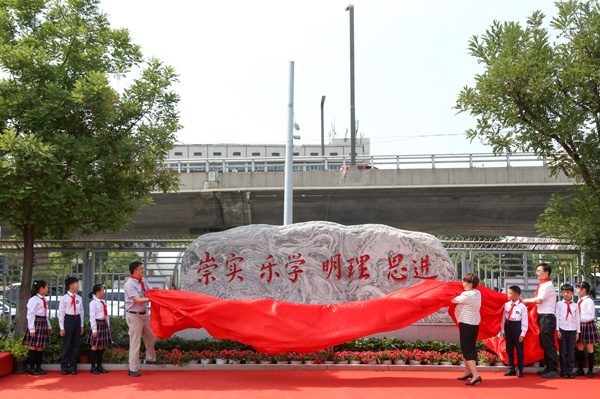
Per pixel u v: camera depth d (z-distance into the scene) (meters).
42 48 10.42
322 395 7.55
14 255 13.55
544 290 9.20
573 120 10.77
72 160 10.83
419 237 10.92
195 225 24.73
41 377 8.84
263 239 10.87
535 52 10.83
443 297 8.88
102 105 10.52
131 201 12.34
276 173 22.95
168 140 11.77
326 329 8.70
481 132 11.74
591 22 10.89
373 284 10.74
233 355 9.66
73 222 11.13
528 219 23.41
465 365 8.72
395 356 9.66
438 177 22.17
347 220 24.62
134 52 12.18
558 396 7.60
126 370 9.34
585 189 11.55
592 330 9.16
